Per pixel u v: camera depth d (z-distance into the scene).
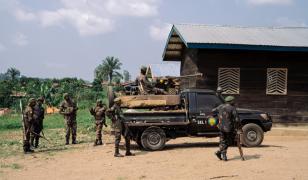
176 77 14.06
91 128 19.22
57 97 38.62
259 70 18.03
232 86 17.80
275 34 19.36
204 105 12.48
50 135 17.28
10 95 40.06
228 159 10.16
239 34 18.67
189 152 11.55
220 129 9.95
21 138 16.45
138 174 8.56
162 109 12.75
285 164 9.41
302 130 17.05
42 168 9.57
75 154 11.69
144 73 13.34
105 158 10.80
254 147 12.48
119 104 12.09
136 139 12.52
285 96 18.19
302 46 17.16
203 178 8.05
